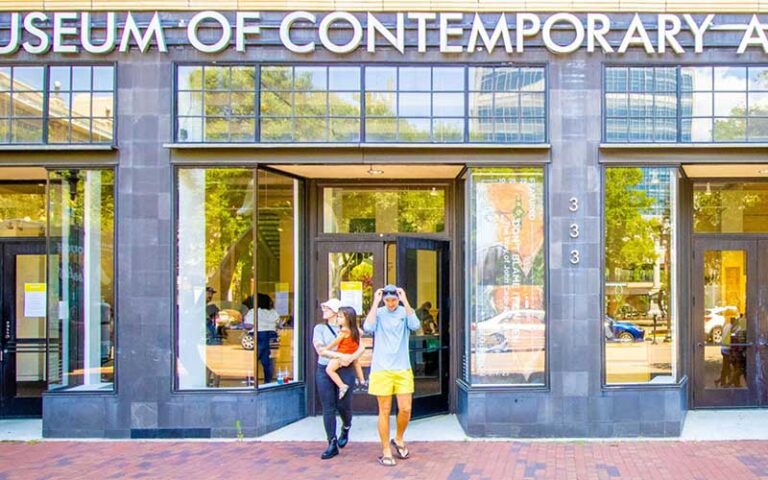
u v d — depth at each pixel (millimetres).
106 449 7203
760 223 8875
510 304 7766
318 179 8812
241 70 7840
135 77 7773
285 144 7660
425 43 7781
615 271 7770
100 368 7859
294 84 7852
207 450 7133
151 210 7730
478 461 6652
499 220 7797
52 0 7727
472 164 7695
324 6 7805
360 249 8812
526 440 7469
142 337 7684
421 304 8656
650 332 7742
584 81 7707
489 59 7777
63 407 7695
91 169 7840
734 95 7750
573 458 6730
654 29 7703
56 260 7949
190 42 7734
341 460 6711
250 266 7852
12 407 8883
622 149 7633
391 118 7832
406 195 8914
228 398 7668
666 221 7766
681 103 7750
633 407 7559
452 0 7758
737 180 8836
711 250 8883
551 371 7586
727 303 8852
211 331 7867
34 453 7070
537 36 7754
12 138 7836
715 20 7730
